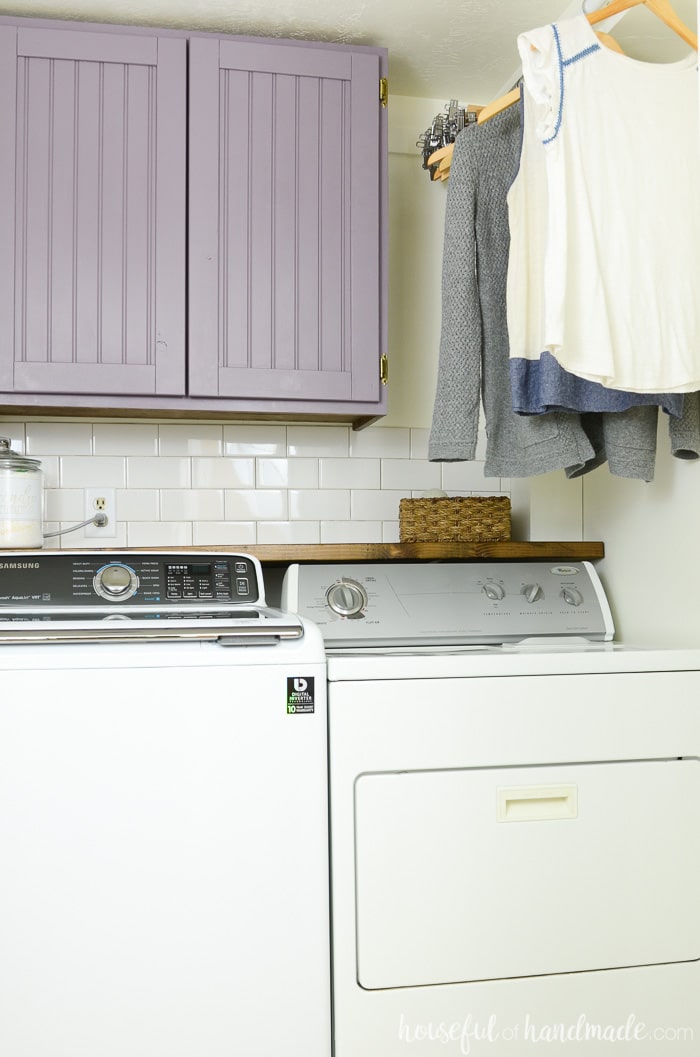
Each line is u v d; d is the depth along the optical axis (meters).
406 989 1.38
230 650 1.34
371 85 2.04
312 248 2.00
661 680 1.50
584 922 1.44
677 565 1.80
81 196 1.92
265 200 1.98
